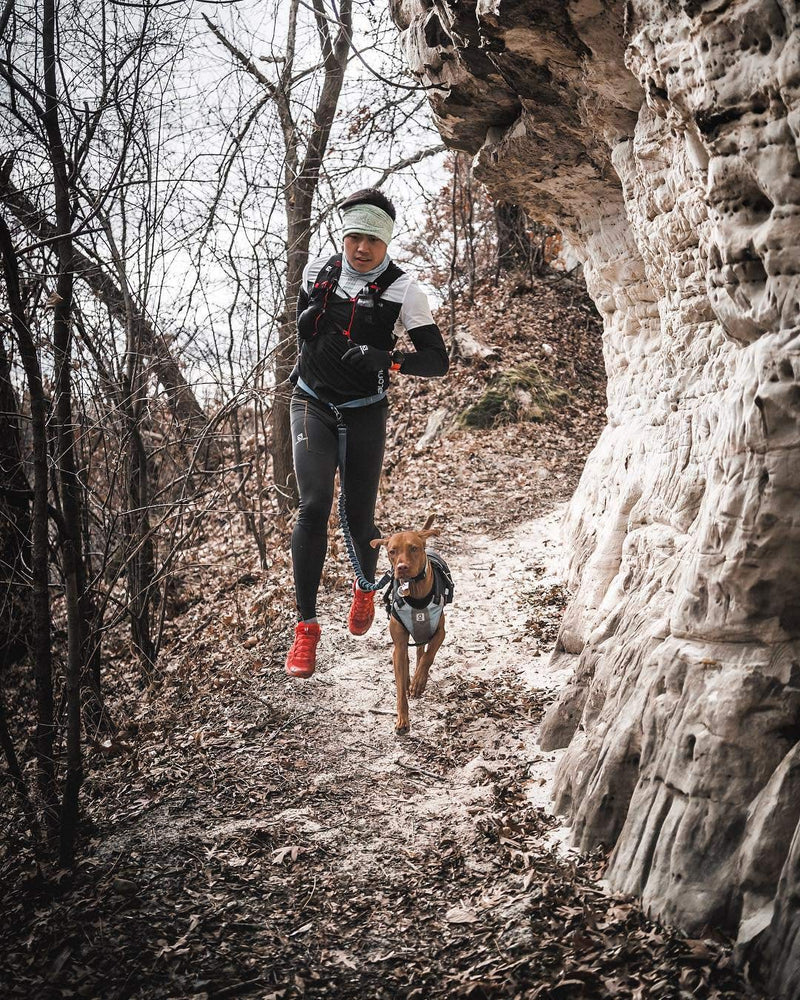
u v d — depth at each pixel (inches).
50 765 159.5
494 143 221.8
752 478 117.7
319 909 139.9
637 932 117.3
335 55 328.2
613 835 140.0
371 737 198.5
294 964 127.1
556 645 223.5
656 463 189.5
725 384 162.1
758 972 103.7
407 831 161.2
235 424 297.1
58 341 157.5
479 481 422.0
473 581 298.7
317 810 170.2
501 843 150.3
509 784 170.7
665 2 124.3
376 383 150.8
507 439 477.7
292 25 299.3
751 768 117.0
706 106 114.3
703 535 128.4
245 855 156.3
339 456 153.3
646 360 224.4
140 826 168.1
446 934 129.8
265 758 191.3
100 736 212.5
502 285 669.9
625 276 224.2
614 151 183.6
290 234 342.3
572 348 598.5
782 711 117.1
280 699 218.2
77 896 145.9
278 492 353.4
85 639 194.2
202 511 259.1
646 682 138.2
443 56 202.5
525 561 309.6
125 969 126.9
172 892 146.1
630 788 139.8
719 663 125.1
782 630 120.3
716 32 110.9
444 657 240.1
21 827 173.5
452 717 203.5
